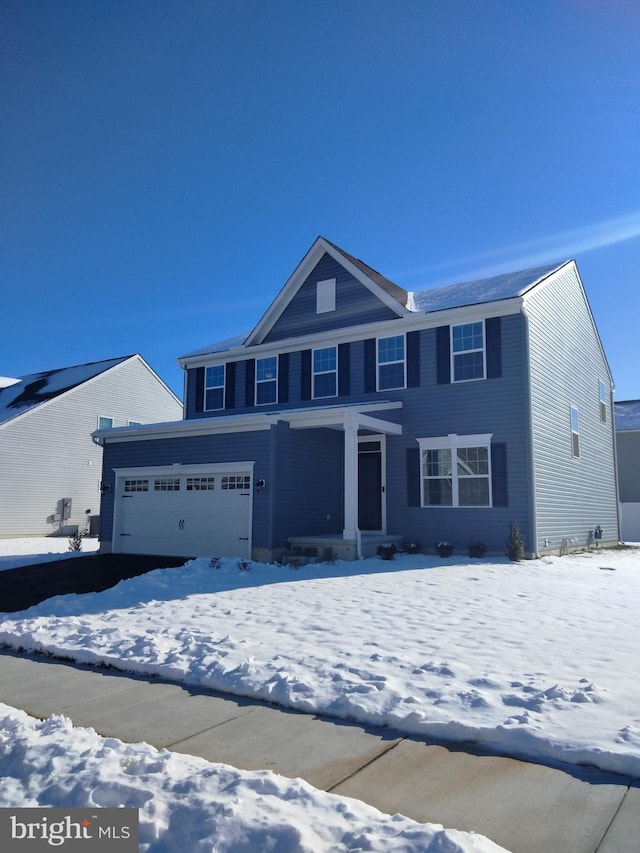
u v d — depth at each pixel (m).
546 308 18.16
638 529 29.50
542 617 8.85
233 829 3.49
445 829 3.45
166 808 3.77
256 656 7.09
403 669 6.37
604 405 23.91
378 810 3.82
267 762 4.61
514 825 3.68
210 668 6.73
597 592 10.99
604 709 5.21
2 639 8.58
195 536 16.64
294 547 15.56
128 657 7.36
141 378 34.19
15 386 35.47
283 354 20.75
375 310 19.08
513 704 5.36
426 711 5.27
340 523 17.95
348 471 15.37
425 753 4.71
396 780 4.28
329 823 3.58
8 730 5.22
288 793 3.95
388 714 5.30
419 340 18.00
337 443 18.19
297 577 12.74
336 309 19.94
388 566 14.27
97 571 14.62
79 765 4.39
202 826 3.54
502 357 16.59
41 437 28.75
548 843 3.48
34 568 15.46
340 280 20.00
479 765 4.49
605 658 6.71
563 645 7.28
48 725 5.28
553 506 17.34
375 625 8.43
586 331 22.12
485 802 3.96
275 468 15.52
